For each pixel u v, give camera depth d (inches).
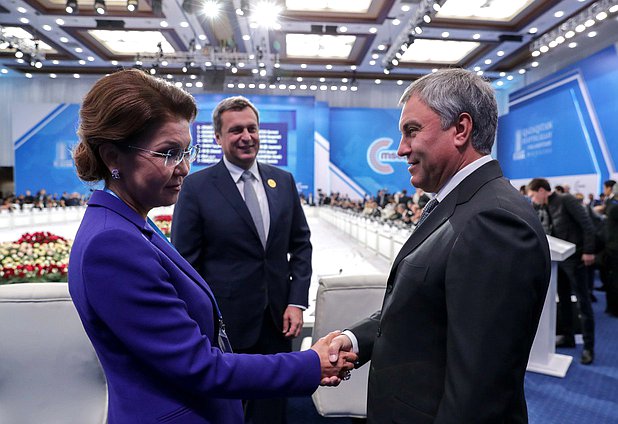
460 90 34.7
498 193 32.5
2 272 92.0
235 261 66.4
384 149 721.0
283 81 655.8
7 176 722.8
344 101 745.6
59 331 51.6
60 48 528.4
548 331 124.0
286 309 69.9
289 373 33.4
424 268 33.8
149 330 28.4
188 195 67.0
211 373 30.0
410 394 34.3
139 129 29.8
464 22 430.9
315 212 615.2
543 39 430.6
